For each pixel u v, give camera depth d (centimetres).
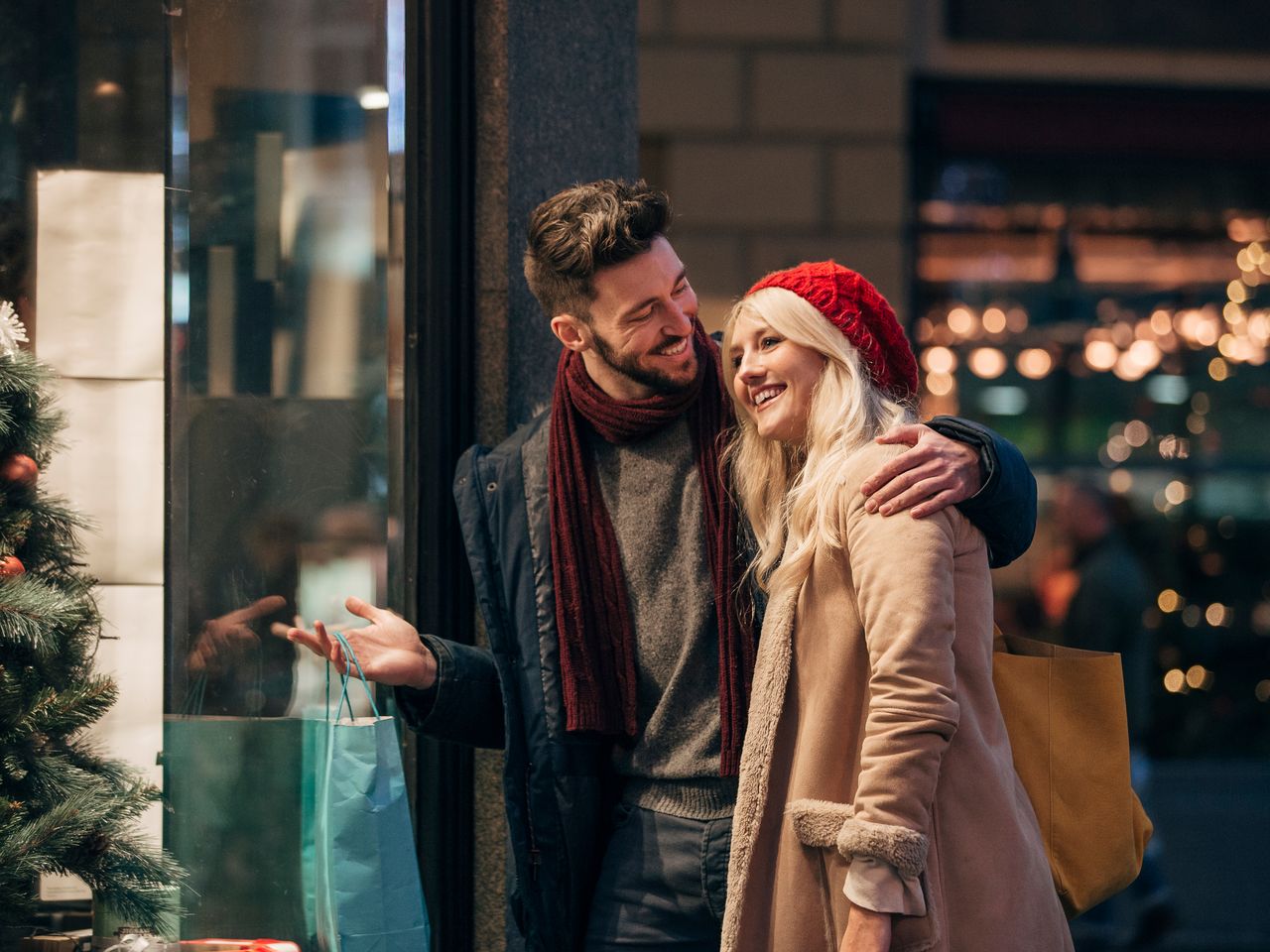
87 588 384
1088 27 1212
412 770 426
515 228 444
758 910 299
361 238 431
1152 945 853
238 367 428
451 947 429
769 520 326
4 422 358
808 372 312
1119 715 322
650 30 1135
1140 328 1238
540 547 346
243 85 429
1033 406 1235
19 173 420
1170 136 1218
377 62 429
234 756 421
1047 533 1239
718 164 1140
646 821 332
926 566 278
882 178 1153
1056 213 1219
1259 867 1035
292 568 429
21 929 369
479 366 444
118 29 423
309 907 414
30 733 347
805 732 296
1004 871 286
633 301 329
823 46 1146
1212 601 1276
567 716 336
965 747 288
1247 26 1221
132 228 424
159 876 368
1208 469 1252
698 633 331
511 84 442
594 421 343
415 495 427
